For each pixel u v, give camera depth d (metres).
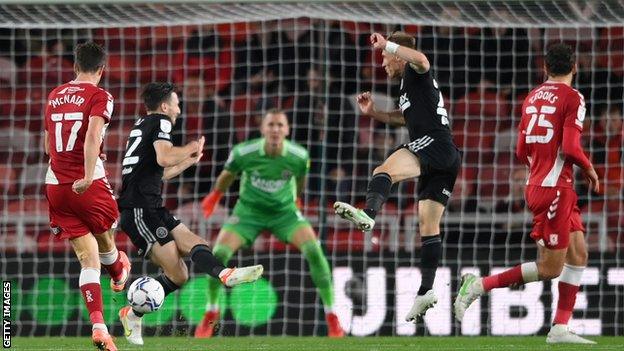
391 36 26.09
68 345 28.94
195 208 42.12
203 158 45.41
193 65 47.19
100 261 25.61
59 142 23.03
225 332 35.50
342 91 43.34
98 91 23.02
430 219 25.89
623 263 34.81
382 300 35.66
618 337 33.22
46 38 45.97
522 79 45.84
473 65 46.06
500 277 27.20
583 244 27.81
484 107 45.91
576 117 25.94
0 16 34.16
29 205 44.53
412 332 35.28
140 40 47.25
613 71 44.66
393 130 45.50
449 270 36.56
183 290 35.16
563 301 28.31
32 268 37.09
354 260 35.84
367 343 29.91
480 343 29.53
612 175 43.47
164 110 27.41
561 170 26.31
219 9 33.66
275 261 36.81
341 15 34.38
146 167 27.03
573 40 45.41
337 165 44.97
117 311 35.31
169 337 33.88
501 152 45.53
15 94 46.88
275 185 36.09
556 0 32.75
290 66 46.88
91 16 34.34
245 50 47.03
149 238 26.92
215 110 44.31
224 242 36.44
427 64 24.92
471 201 43.53
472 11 33.81
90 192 23.16
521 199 44.22
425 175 25.84
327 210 42.78
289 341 31.05
